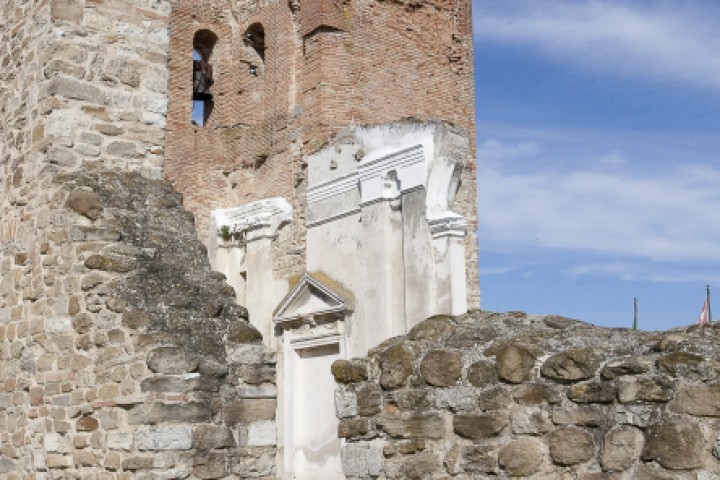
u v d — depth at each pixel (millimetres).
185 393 7914
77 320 8648
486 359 5934
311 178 21484
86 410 8289
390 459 6348
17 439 9430
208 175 24219
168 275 8953
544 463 5480
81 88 10164
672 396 4910
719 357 4832
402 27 23047
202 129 24453
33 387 9227
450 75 23844
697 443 4738
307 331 20594
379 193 18969
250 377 8438
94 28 10383
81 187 9406
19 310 9781
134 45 10633
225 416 8156
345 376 6766
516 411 5672
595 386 5285
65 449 8516
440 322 6508
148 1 10836
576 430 5340
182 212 9930
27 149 10320
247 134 24109
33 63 10508
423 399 6203
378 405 6484
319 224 20984
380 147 19641
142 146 10492
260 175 23391
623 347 5480
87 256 8789
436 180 18172
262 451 8305
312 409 20531
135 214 9461
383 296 18547
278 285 21953
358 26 22188
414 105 22875
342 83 21703
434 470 6059
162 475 7613
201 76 24953
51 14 10156
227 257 23453
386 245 18719
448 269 17391
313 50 21938
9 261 10219
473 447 5859
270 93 23375
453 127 22125
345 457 6688
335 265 20266
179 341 8148
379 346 6805
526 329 6109
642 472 4941
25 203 10094
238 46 24875
